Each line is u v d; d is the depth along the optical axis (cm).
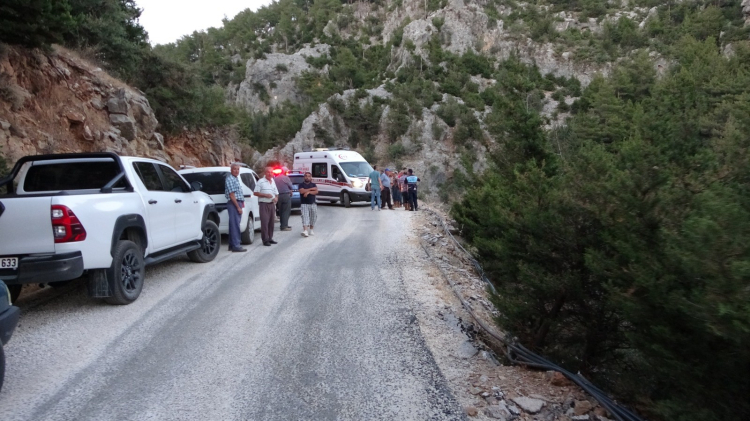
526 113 1151
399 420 411
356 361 525
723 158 454
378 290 798
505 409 437
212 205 1059
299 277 880
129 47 2258
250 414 412
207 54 14850
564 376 509
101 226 655
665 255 418
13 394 441
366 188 2439
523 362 557
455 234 1569
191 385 462
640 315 439
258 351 545
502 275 851
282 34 15800
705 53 7019
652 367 455
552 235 636
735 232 334
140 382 468
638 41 12169
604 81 7650
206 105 2842
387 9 17438
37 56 1599
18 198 614
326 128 8819
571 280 613
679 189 464
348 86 11681
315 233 1451
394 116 8594
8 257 607
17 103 1420
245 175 1325
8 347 551
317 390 458
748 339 334
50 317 655
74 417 403
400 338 593
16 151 1306
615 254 548
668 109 538
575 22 14438
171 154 2517
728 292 333
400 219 1816
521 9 15238
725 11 10731
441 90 9756
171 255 851
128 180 759
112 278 677
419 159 8125
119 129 1877
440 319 673
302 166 2681
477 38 13200
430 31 13088
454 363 538
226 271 930
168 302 725
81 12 2031
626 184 489
